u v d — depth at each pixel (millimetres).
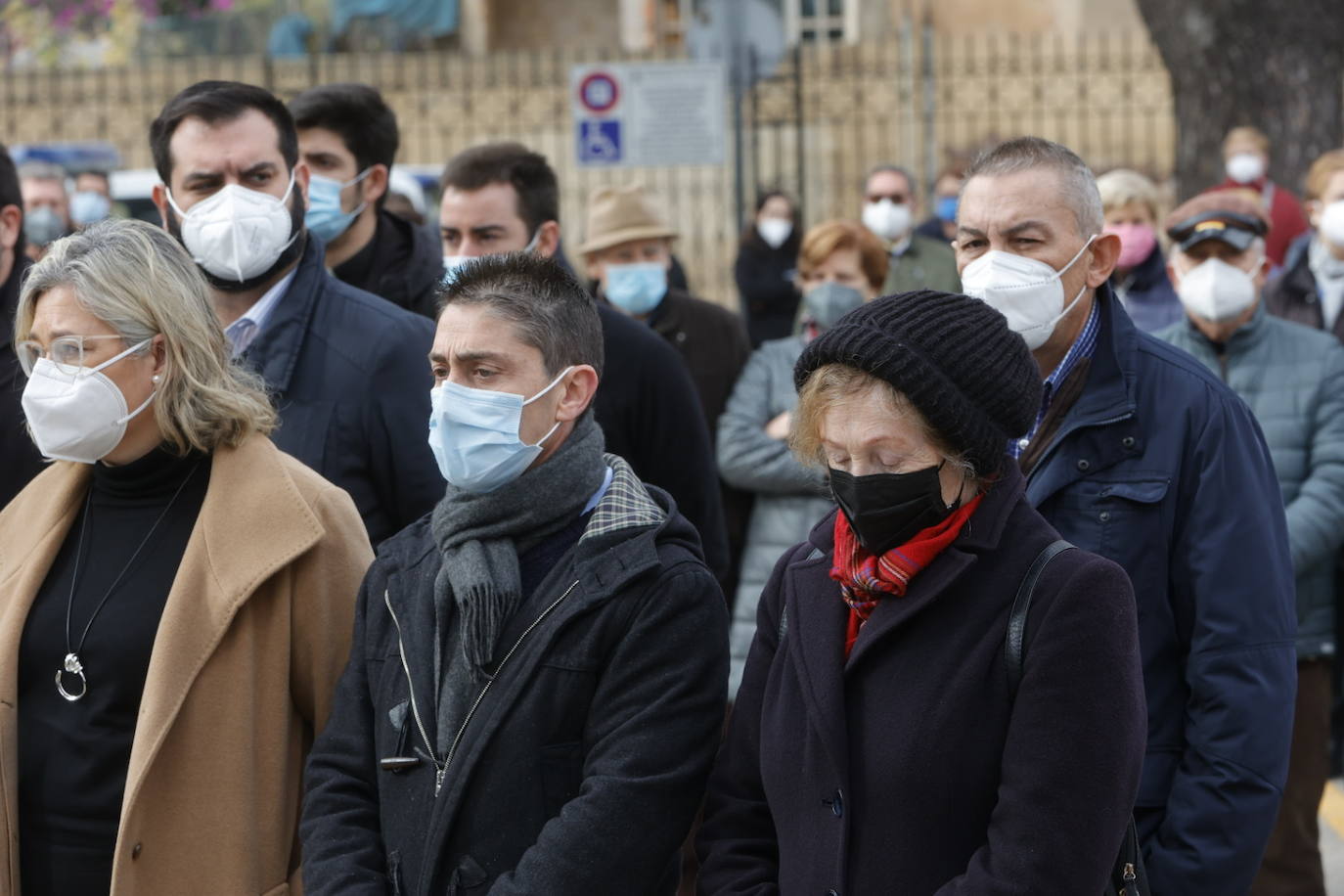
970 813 3305
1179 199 14500
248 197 5242
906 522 3369
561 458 3926
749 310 12352
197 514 4230
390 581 4039
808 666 3523
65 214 12859
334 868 3762
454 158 6523
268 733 4160
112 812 4070
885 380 3299
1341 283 8664
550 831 3607
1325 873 7477
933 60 21922
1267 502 4184
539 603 3805
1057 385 4316
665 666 3727
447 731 3773
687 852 6516
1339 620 7828
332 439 5184
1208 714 4051
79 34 25000
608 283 8312
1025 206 4203
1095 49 22531
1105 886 3357
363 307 5402
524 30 25984
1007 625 3342
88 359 4051
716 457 7707
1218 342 6574
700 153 13406
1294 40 13805
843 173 21969
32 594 4195
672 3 25578
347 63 22297
